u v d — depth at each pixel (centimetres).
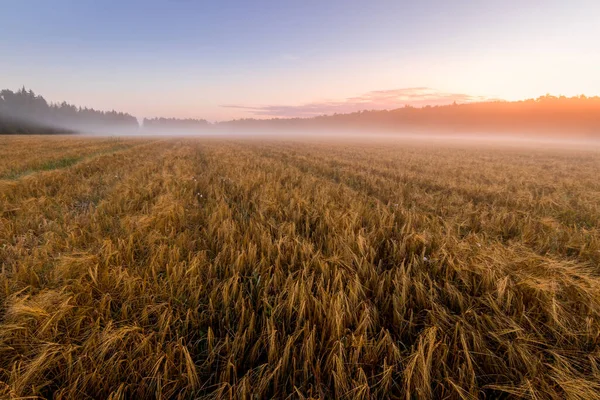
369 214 528
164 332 211
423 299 264
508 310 250
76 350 198
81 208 606
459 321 232
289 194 689
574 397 166
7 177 910
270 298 264
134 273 291
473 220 546
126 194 643
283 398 180
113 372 185
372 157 2166
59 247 365
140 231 401
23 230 435
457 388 171
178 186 781
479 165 1728
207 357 208
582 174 1377
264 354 220
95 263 305
